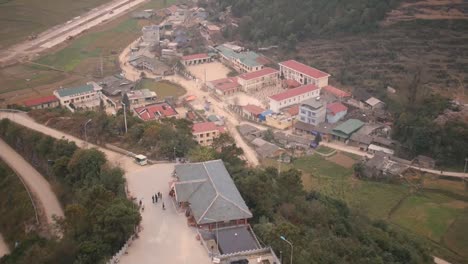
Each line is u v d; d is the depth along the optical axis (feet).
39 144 425.28
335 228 342.23
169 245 283.18
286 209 326.03
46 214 361.10
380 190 521.24
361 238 352.90
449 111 620.08
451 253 427.74
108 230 274.36
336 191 497.87
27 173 421.18
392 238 379.14
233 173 354.74
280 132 637.71
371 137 610.24
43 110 531.91
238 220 301.84
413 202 503.20
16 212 375.45
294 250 261.03
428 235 451.12
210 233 292.20
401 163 568.00
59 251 264.31
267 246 273.75
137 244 283.59
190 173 335.67
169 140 414.00
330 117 650.02
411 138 588.09
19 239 348.79
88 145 437.17
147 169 380.58
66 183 375.25
